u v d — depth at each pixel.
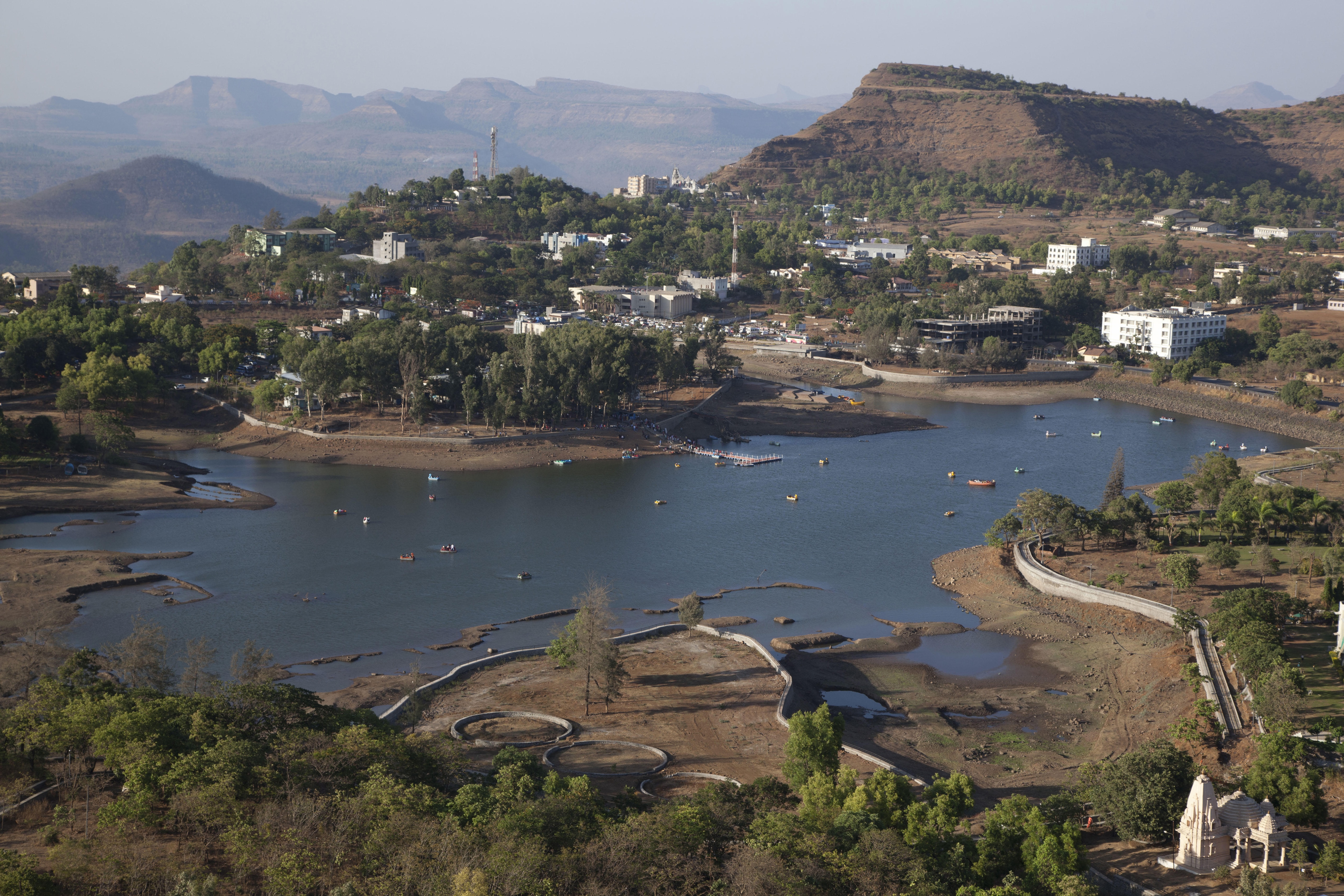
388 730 135.75
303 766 117.44
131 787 112.38
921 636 199.88
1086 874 111.12
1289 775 120.06
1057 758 150.75
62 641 183.88
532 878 99.31
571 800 114.94
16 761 121.44
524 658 185.50
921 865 105.69
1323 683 158.00
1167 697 165.75
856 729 160.38
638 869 103.31
